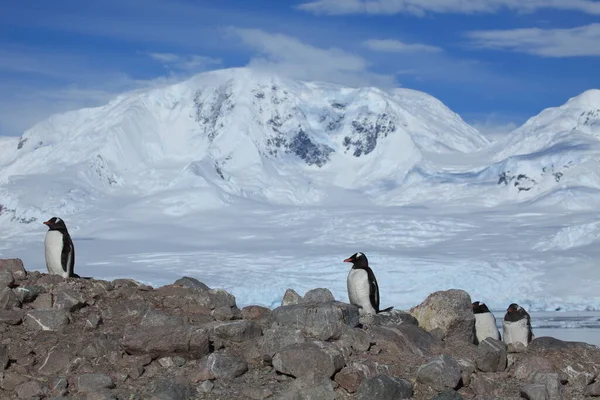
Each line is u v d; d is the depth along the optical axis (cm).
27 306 1855
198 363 1605
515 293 16250
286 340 1641
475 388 1582
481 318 2136
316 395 1478
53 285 1936
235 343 1723
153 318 1775
